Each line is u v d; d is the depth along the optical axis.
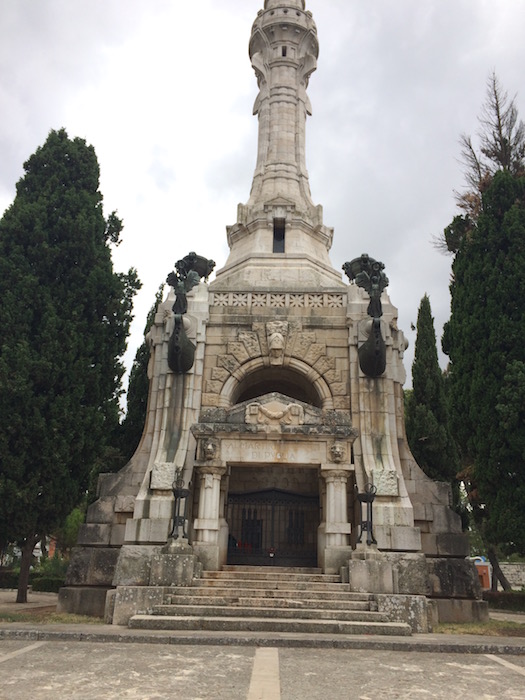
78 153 22.34
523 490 16.33
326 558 15.55
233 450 16.44
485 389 17.59
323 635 11.05
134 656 8.77
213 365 19.14
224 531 17.09
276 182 24.61
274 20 27.17
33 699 6.09
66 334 19.05
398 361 19.53
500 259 18.30
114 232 23.03
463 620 15.65
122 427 27.98
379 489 16.72
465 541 16.88
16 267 19.41
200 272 19.55
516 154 22.00
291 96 26.33
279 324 19.42
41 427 17.67
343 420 16.92
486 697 6.64
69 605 15.83
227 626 11.48
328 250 24.66
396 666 8.51
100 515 17.14
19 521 17.36
